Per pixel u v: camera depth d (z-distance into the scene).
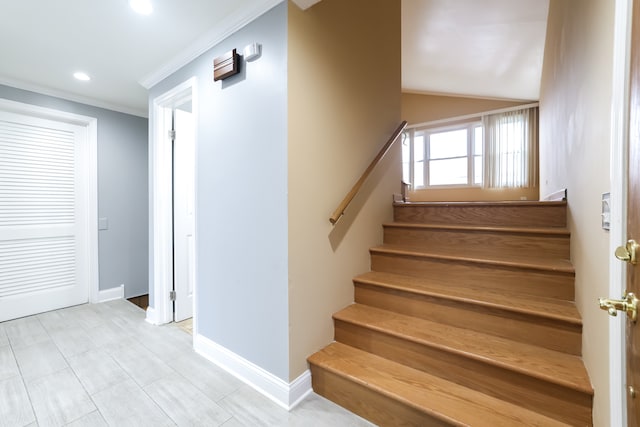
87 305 3.20
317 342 1.81
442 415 1.28
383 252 2.28
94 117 3.26
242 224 1.84
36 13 1.81
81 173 3.23
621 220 0.83
